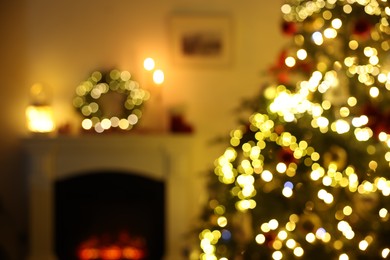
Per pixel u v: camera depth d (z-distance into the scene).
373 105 3.02
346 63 3.20
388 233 3.28
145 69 4.88
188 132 4.78
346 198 3.43
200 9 4.95
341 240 3.34
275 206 3.62
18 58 4.93
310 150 3.56
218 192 4.25
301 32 3.39
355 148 3.42
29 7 4.92
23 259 4.91
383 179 3.10
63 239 4.89
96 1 4.94
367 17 3.10
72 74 4.95
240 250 3.90
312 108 3.38
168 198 4.80
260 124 3.94
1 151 4.93
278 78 3.71
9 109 4.93
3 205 4.94
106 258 4.88
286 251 3.51
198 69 4.96
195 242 4.74
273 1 4.96
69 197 4.87
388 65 3.24
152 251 4.89
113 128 4.79
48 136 4.69
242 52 4.97
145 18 4.94
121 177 4.87
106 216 4.91
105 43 4.95
